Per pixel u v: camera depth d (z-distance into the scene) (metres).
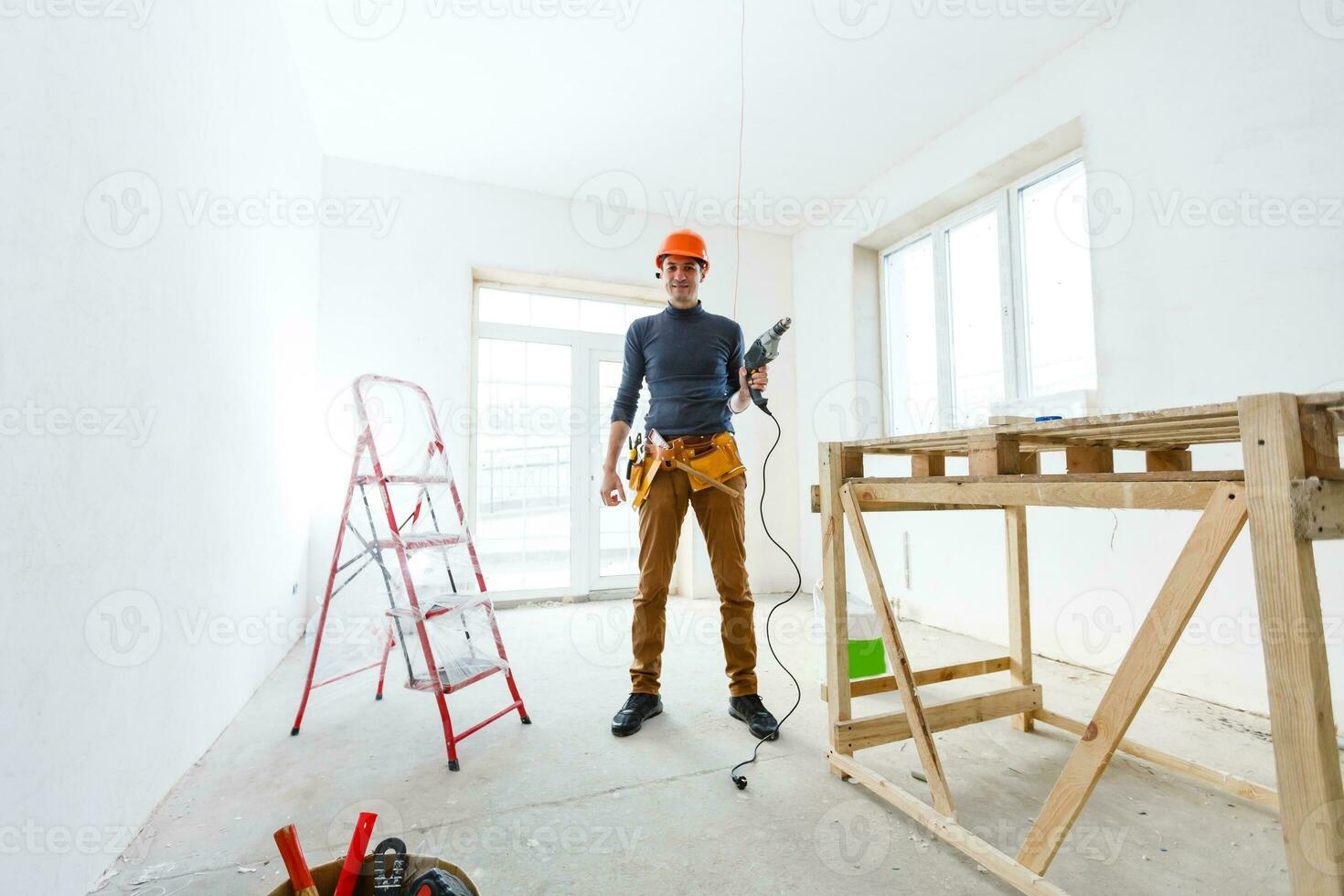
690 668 2.40
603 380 3.99
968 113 2.93
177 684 1.46
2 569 0.84
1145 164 2.19
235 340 1.85
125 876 1.12
